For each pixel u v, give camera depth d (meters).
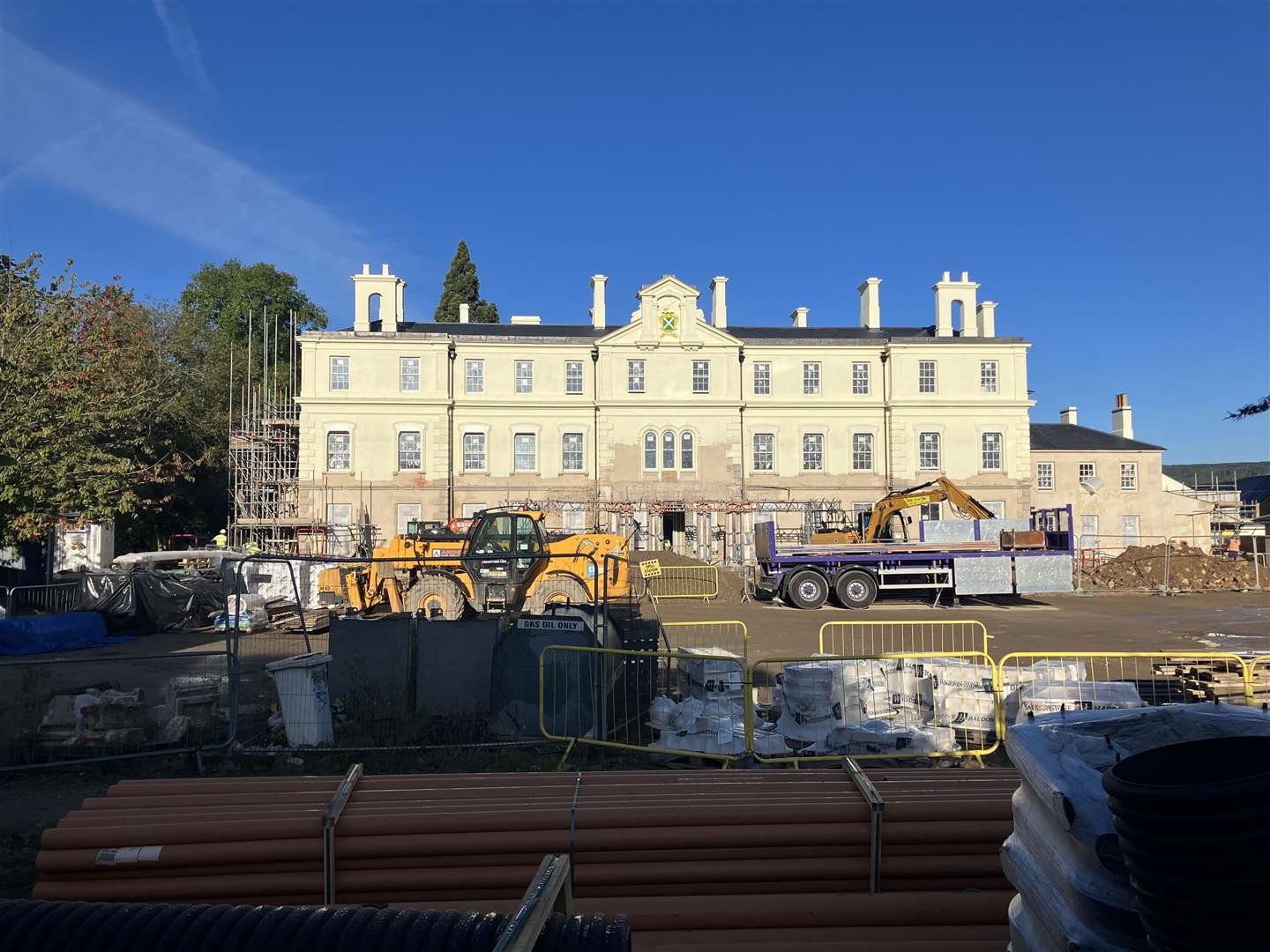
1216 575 33.56
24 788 8.17
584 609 9.73
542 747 8.95
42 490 18.78
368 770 8.42
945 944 4.30
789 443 44.56
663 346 43.97
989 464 44.75
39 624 18.05
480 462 43.47
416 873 4.81
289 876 4.81
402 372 43.25
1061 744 3.50
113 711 8.77
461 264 61.56
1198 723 3.63
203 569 26.73
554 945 2.61
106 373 20.88
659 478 43.47
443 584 15.68
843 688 8.94
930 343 44.97
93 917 2.82
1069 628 21.06
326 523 41.16
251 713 9.91
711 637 19.27
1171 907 2.63
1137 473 46.53
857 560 27.33
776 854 4.84
